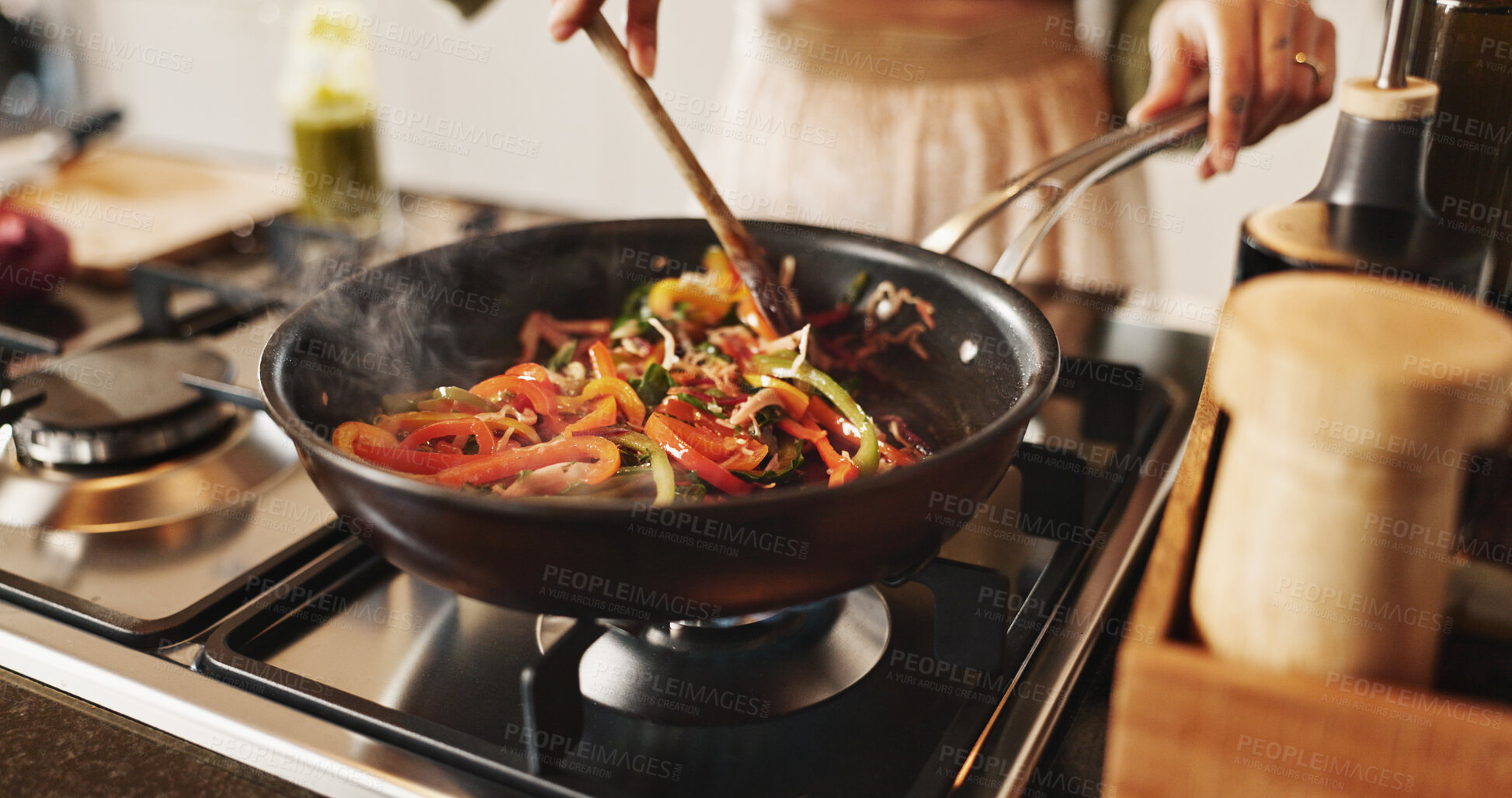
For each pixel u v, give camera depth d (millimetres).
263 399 680
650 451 774
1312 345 562
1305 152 1592
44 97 2061
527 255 850
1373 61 1480
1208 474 625
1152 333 950
